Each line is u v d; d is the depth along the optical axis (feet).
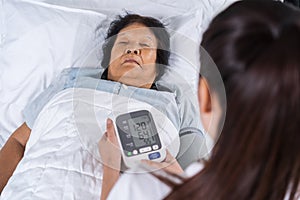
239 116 1.42
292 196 1.63
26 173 3.60
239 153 1.47
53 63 4.87
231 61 1.42
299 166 1.50
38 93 4.85
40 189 3.39
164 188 1.95
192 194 1.68
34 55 4.85
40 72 4.85
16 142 4.46
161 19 5.07
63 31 4.92
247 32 1.42
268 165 1.47
